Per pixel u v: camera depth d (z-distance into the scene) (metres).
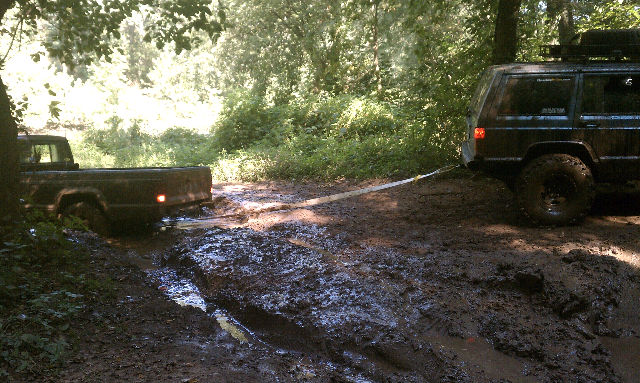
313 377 3.83
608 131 6.69
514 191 7.24
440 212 8.26
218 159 16.34
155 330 4.53
